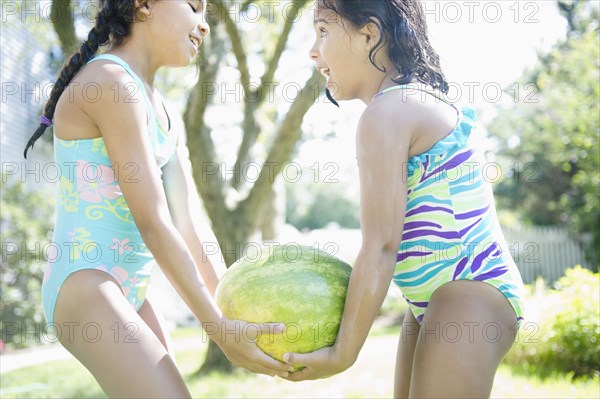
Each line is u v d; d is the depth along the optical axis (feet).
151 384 6.92
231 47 26.50
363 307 6.84
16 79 44.75
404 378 8.22
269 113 32.55
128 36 8.11
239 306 7.34
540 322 21.17
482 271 6.97
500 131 64.03
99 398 19.61
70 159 7.62
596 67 46.91
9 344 35.70
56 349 35.29
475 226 7.09
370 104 7.19
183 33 8.15
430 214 7.08
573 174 59.16
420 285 7.24
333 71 7.84
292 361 7.24
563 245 57.98
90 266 7.33
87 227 7.48
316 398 17.66
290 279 7.35
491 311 6.82
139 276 8.03
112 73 7.44
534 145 59.21
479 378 6.61
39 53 45.65
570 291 22.29
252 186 25.40
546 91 51.52
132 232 7.86
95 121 7.45
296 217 145.28
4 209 37.60
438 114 7.13
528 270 57.88
